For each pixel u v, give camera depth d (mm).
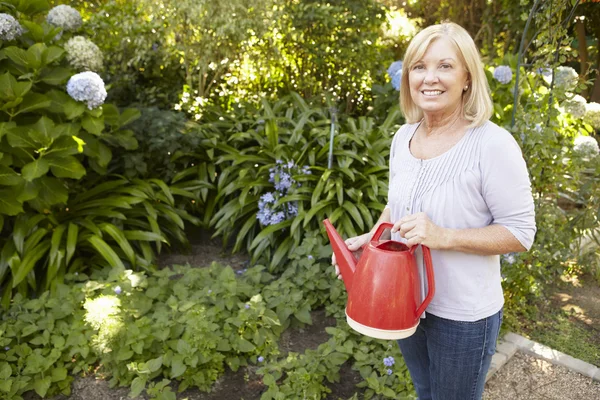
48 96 3543
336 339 2775
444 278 1571
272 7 5086
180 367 2527
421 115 1739
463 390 1680
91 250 3660
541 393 2695
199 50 5020
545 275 3521
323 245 3639
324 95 5578
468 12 7445
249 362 2865
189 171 4426
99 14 5379
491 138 1481
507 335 3115
